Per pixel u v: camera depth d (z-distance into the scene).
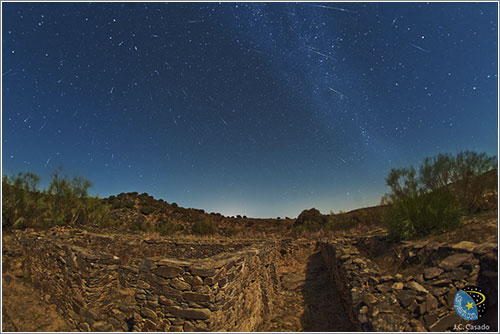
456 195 7.15
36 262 6.55
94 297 4.89
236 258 4.45
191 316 3.65
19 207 11.18
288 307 6.50
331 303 6.30
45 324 4.97
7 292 5.79
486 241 4.57
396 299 3.74
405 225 6.80
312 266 10.13
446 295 3.56
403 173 8.22
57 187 13.77
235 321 4.17
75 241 10.39
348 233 13.21
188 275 3.81
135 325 4.07
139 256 10.83
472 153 7.32
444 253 4.73
